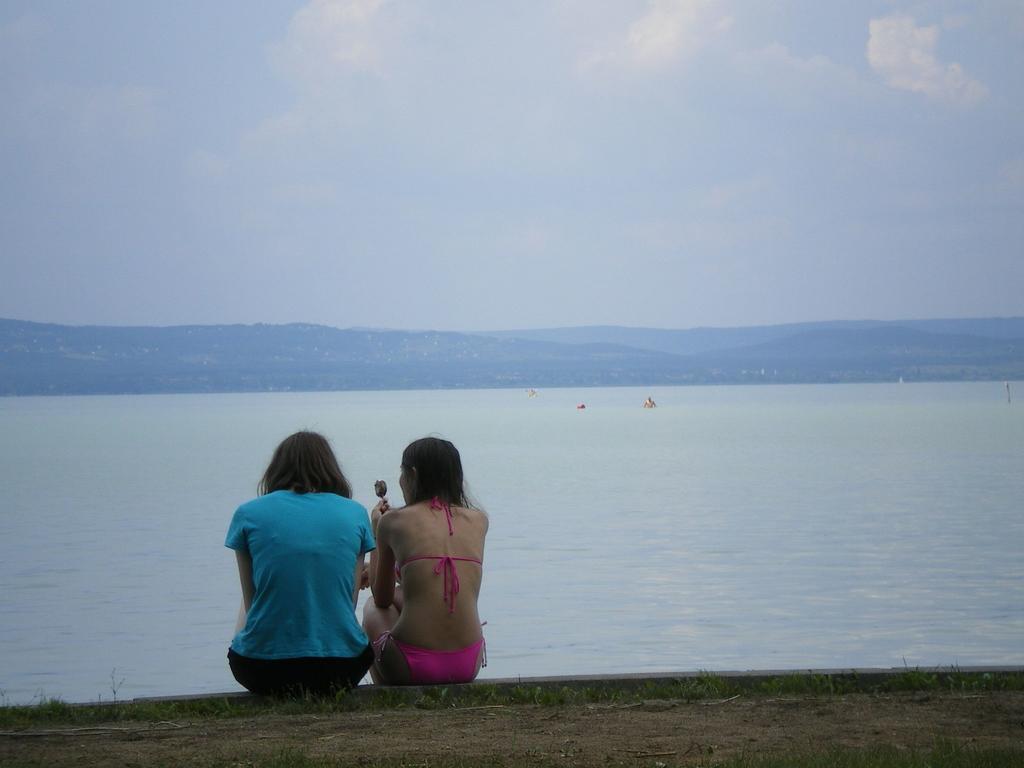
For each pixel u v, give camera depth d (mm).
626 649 14578
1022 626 15656
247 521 7457
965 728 6785
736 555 23250
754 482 42406
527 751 6301
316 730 6793
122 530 28531
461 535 7957
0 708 7543
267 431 98938
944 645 14570
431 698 7551
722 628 15828
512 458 59594
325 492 7738
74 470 52250
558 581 20109
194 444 77188
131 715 7312
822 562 22047
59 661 14086
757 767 5863
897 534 26312
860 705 7387
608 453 63188
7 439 86938
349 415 149875
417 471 8109
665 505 34188
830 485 40469
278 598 7406
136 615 17031
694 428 96500
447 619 7832
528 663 13805
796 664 13586
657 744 6453
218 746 6473
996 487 38500
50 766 6086
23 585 19875
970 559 22156
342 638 7516
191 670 13562
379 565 8039
